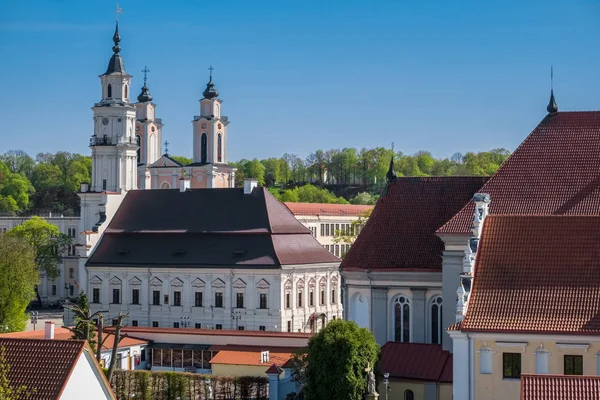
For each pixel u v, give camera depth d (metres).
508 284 111.19
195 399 157.75
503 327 107.88
